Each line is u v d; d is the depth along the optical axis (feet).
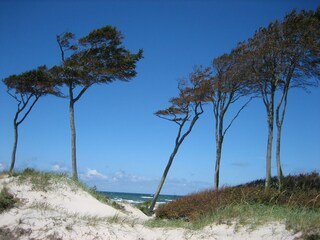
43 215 34.30
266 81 65.72
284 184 61.00
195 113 81.46
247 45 68.90
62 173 50.16
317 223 28.71
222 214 35.58
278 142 61.67
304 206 39.60
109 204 51.88
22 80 74.95
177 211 48.47
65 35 70.33
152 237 32.60
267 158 61.21
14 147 76.59
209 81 76.79
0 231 31.96
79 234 30.58
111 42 71.36
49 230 30.71
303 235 27.68
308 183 62.34
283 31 62.64
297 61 63.36
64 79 71.51
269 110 64.28
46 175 47.50
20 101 77.71
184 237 32.04
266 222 31.76
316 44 60.03
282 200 44.50
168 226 36.17
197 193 54.70
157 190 78.48
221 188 53.88
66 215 35.04
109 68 69.97
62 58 71.97
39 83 75.25
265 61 65.10
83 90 71.56
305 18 61.11
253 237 29.99
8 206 37.06
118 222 34.55
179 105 80.02
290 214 32.58
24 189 43.11
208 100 79.15
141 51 73.67
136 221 37.11
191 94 78.74
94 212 42.39
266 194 45.78
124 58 71.36
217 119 79.15
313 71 64.44
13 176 46.50
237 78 72.95
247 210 35.60
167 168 79.82
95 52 72.13
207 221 35.42
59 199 43.21
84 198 46.19
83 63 69.87
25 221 32.63
